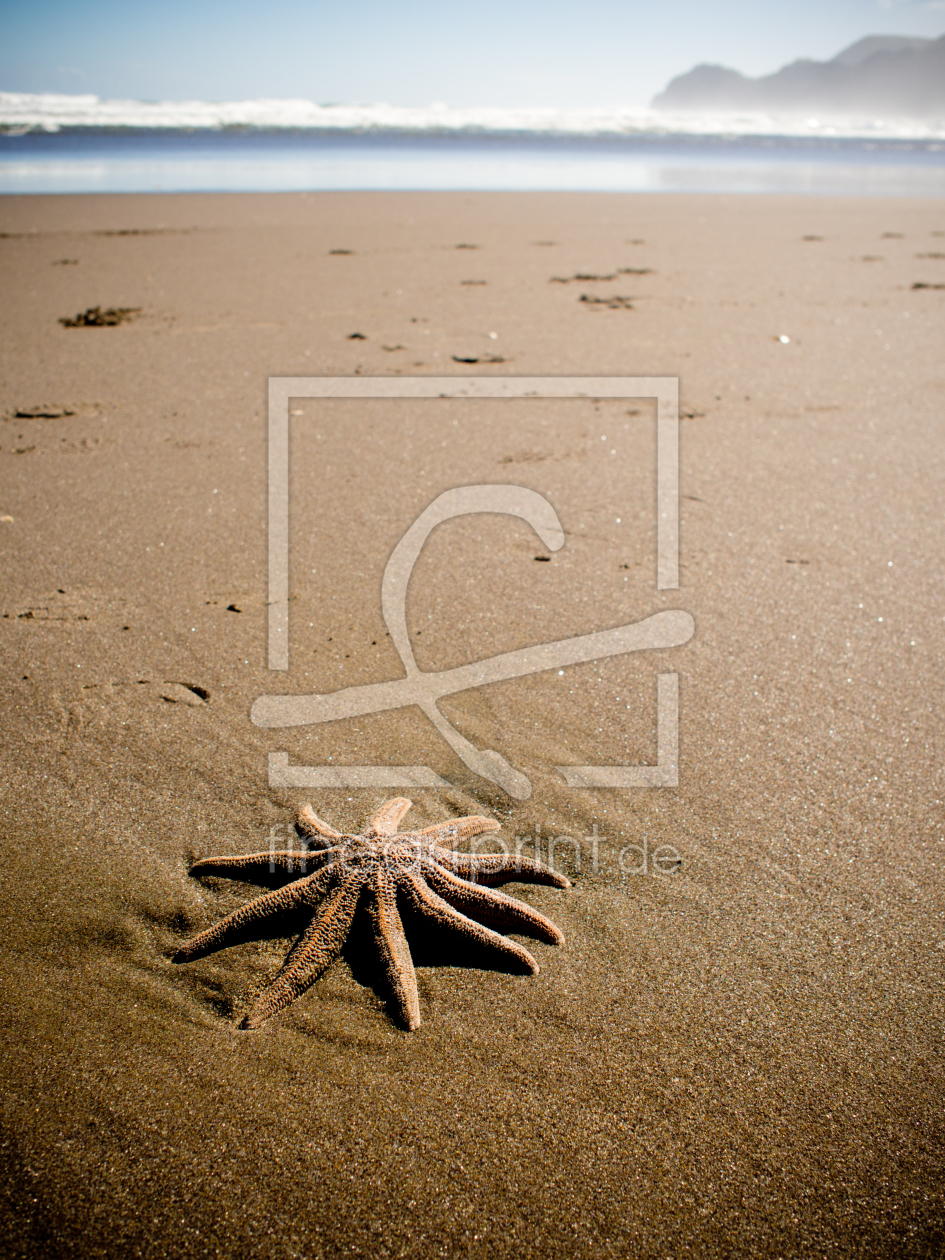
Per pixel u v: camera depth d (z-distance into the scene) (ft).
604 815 2.09
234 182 14.15
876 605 2.85
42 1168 1.47
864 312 6.47
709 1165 1.49
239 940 1.79
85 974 1.74
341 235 9.31
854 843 2.02
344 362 5.12
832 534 3.27
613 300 6.75
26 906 1.85
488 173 16.76
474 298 6.75
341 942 1.76
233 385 4.75
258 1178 1.46
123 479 3.64
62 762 2.20
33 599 2.81
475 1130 1.52
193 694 2.44
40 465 3.75
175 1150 1.49
